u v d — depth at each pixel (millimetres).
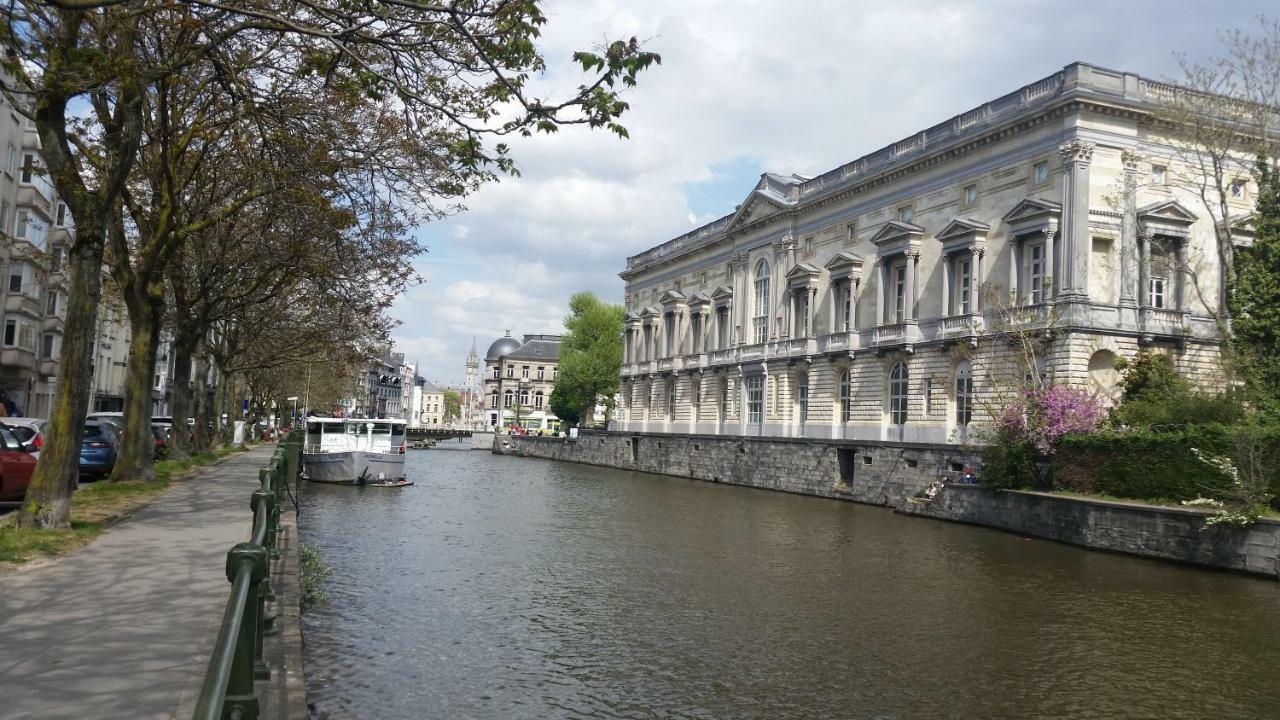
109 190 15328
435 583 19609
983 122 44594
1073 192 39094
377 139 19875
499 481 55531
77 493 21578
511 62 11398
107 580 11711
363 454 44781
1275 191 35062
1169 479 28125
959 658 15000
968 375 44312
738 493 50625
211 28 15719
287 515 20875
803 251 60406
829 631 16562
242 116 17766
